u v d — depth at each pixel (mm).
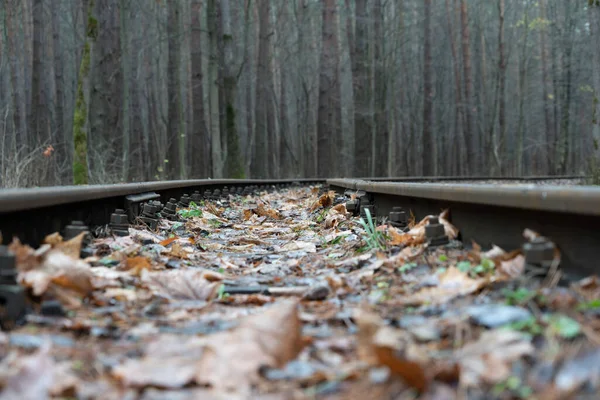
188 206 9555
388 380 1794
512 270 2920
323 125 28016
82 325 2473
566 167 43375
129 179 20516
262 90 32250
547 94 47438
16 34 32688
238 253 5664
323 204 10055
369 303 2955
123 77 18891
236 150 24328
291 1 43562
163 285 3490
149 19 37312
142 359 2086
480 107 43000
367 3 31031
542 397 1624
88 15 15922
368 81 29047
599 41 17469
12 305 2459
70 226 4059
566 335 1978
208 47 22844
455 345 2094
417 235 4457
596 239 2637
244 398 1750
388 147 31672
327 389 1799
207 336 2361
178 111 28203
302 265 4785
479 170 42125
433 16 40656
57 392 1737
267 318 2252
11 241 3471
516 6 45281
